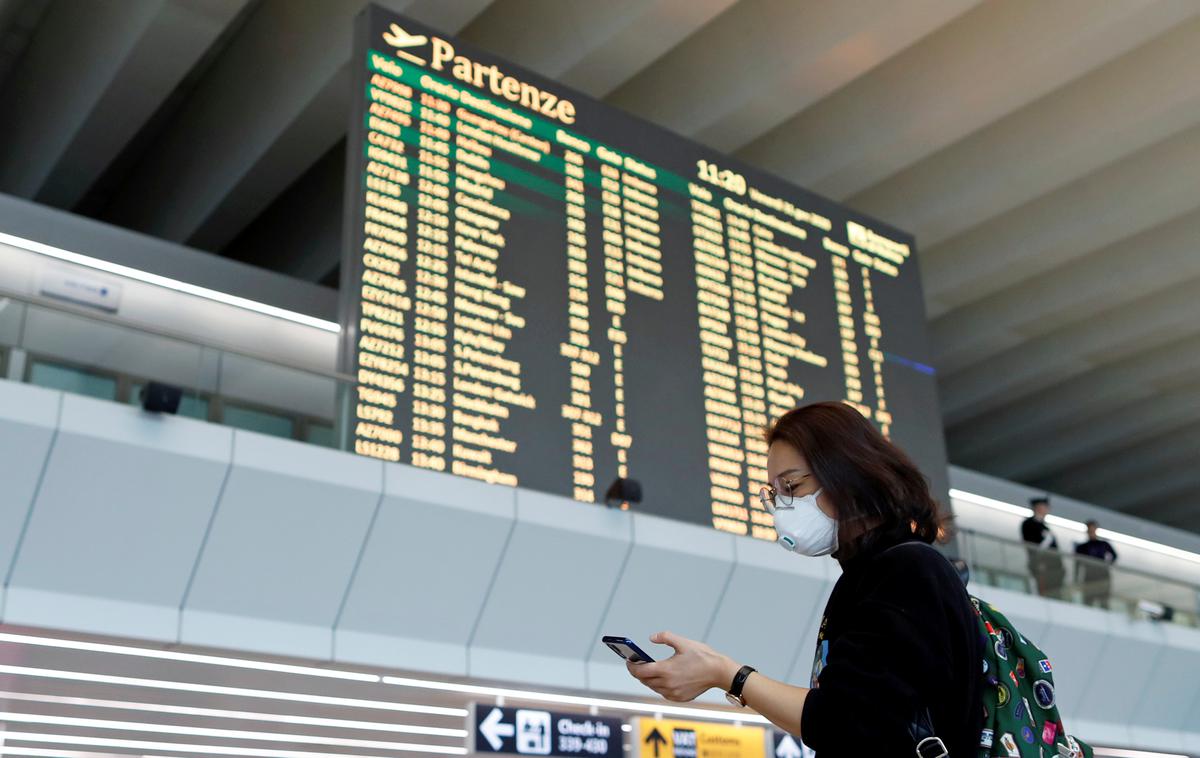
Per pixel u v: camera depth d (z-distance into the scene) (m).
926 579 1.82
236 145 13.24
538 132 10.90
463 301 9.83
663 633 1.97
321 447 9.00
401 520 9.30
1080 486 22.92
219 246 15.48
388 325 9.41
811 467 2.00
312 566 9.12
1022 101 13.43
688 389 10.97
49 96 13.02
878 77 14.15
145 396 8.43
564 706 10.91
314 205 15.41
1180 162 14.84
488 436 9.63
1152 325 17.78
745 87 13.02
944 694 1.77
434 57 10.53
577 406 10.19
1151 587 15.55
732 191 12.19
